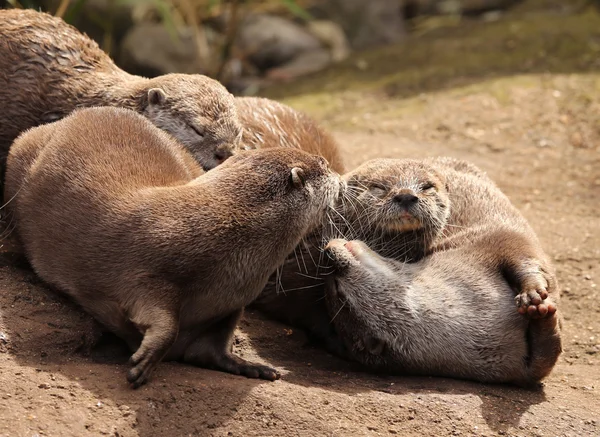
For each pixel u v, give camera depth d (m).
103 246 8.30
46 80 10.92
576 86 18.59
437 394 8.74
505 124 17.27
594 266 12.33
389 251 10.64
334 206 10.26
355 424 7.92
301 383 8.72
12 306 8.74
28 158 9.47
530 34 21.83
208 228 8.20
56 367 7.99
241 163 8.76
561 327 9.98
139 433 7.34
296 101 19.42
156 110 11.34
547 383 9.67
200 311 8.45
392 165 10.91
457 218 10.88
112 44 23.11
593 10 24.23
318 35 26.42
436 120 17.47
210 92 11.61
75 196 8.68
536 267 9.73
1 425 7.02
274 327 10.59
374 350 9.65
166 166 9.19
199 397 7.84
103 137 9.20
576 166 15.88
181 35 23.22
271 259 8.62
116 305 8.27
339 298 9.84
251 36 24.97
